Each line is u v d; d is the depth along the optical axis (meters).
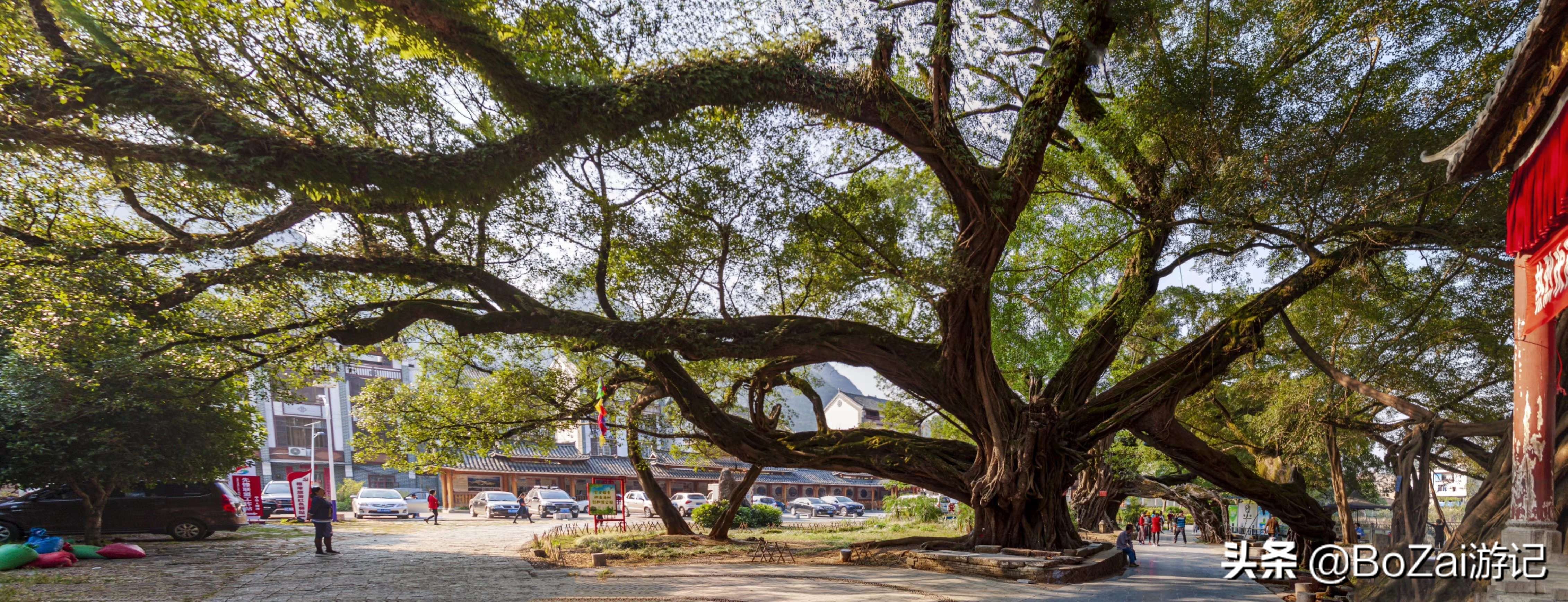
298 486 25.16
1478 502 9.86
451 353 19.38
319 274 14.20
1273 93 12.48
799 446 19.20
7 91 9.20
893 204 16.33
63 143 9.71
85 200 12.57
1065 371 18.20
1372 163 12.09
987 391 16.88
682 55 13.18
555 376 20.48
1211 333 17.12
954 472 18.44
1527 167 6.79
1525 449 7.12
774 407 22.83
